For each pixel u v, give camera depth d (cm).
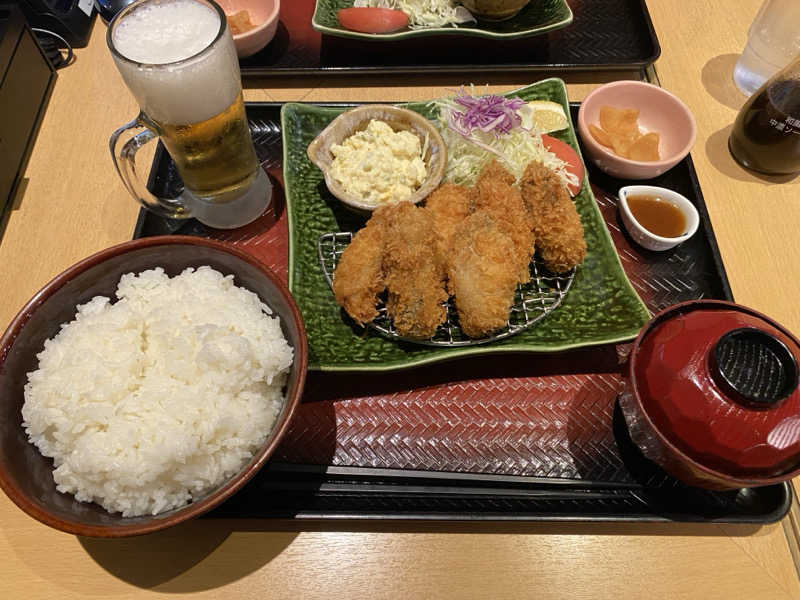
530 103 56
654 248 50
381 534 40
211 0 42
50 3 58
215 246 40
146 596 38
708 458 35
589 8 64
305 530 40
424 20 61
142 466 34
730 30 64
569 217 47
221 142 44
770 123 50
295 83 60
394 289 44
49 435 36
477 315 43
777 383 34
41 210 53
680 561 39
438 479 40
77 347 37
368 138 52
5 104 52
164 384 37
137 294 40
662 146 55
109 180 54
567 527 40
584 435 43
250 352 38
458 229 46
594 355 46
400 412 44
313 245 50
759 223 52
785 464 34
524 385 45
